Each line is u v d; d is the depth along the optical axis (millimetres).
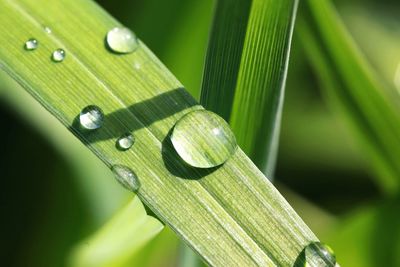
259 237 93
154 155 94
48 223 115
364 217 113
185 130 94
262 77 97
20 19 96
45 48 96
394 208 112
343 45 109
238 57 97
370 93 110
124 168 93
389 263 113
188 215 93
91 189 114
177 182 93
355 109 112
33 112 113
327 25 108
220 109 98
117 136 94
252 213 93
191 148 94
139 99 95
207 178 93
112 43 97
